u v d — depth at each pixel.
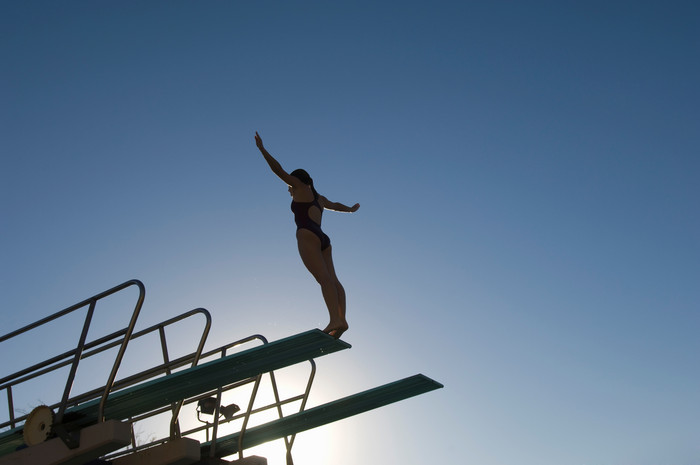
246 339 7.94
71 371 6.21
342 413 8.00
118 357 6.00
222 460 7.88
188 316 7.13
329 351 6.38
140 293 6.12
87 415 6.23
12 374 6.88
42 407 6.22
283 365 6.50
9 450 6.90
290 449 8.73
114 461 7.08
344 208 7.58
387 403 7.89
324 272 6.59
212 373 6.20
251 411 8.13
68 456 5.88
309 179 7.12
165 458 6.84
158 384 6.05
